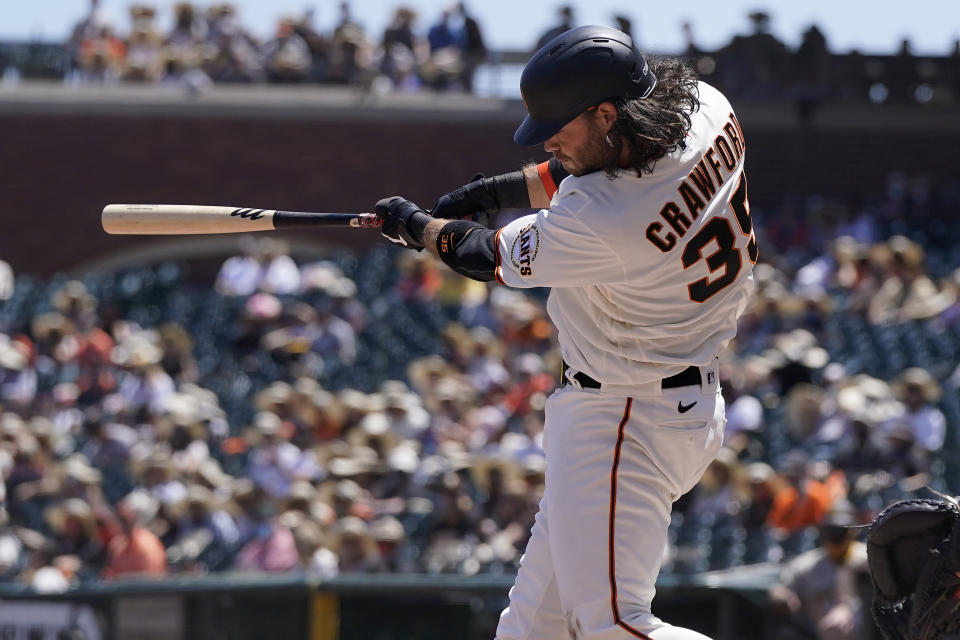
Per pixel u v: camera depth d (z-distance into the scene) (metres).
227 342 55.69
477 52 73.69
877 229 60.97
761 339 46.84
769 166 71.38
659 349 10.98
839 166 71.50
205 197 73.44
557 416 11.37
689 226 10.59
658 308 10.82
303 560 32.03
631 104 10.34
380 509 36.38
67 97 73.44
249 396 50.28
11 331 57.78
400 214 11.59
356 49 73.94
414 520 35.81
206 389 50.94
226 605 24.81
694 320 10.95
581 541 11.02
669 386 11.05
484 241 11.11
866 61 71.94
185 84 73.62
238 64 74.19
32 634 25.88
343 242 72.38
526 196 12.09
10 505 39.22
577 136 10.57
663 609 23.31
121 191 73.62
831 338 47.22
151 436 45.41
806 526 31.56
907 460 34.69
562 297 11.21
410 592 24.19
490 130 73.12
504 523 33.12
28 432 41.31
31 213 73.44
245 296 58.47
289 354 51.84
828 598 22.88
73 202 73.44
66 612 25.73
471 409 41.47
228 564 33.94
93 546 34.84
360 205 73.19
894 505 11.09
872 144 71.56
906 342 46.31
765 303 47.91
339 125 73.31
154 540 33.00
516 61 73.44
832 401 39.81
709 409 11.21
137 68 74.06
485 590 24.02
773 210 70.56
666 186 10.51
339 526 31.34
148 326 58.19
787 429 39.31
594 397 11.12
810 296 47.78
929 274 54.81
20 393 48.81
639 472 11.03
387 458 38.75
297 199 73.19
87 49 74.19
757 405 40.00
